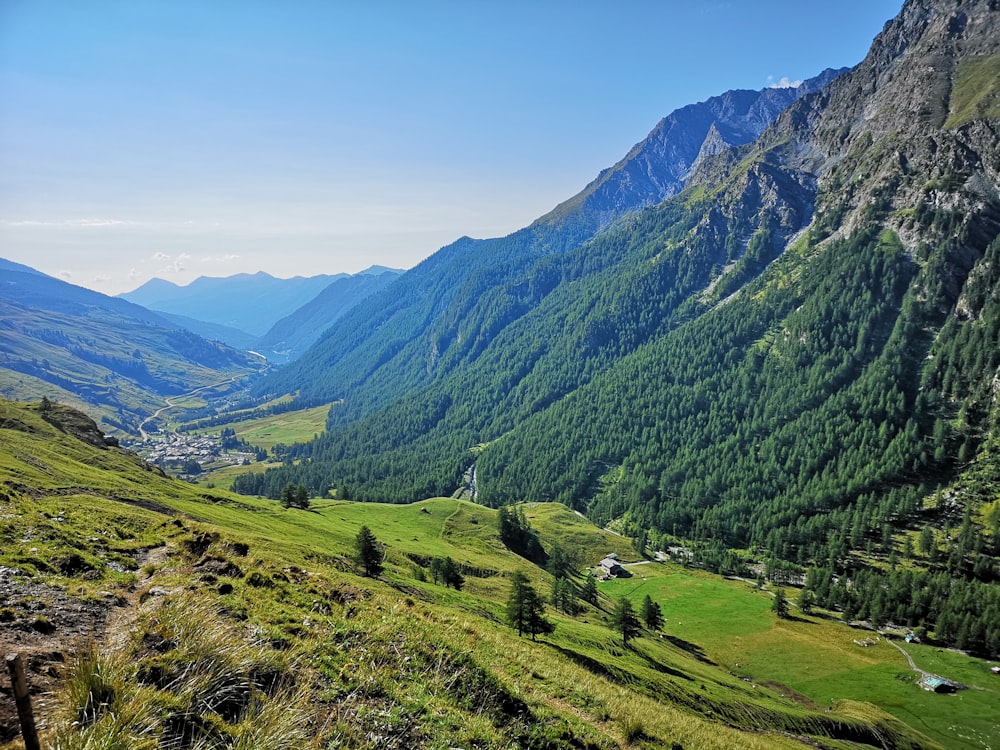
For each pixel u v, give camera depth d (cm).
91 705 1017
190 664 1281
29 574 1766
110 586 1895
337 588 2730
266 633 1741
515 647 3177
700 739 2877
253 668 1412
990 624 12850
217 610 1780
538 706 2159
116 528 3120
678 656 10594
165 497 8450
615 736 2306
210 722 1126
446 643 2228
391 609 2598
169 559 2475
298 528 10025
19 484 5781
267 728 1144
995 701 10325
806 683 11012
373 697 1605
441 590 8044
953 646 12962
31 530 2331
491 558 13350
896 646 12800
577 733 2053
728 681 9569
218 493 11431
